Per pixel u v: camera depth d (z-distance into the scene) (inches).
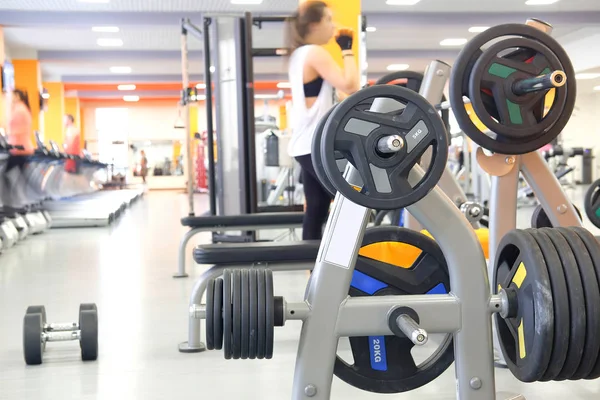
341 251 54.5
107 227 299.6
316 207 122.8
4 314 124.2
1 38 389.1
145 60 505.0
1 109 387.9
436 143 48.8
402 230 62.7
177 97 720.3
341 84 115.8
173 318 118.7
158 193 684.7
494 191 82.3
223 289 53.4
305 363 54.4
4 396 79.7
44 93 515.2
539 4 381.1
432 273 62.4
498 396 74.2
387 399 76.7
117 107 765.9
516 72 65.6
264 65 554.6
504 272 60.1
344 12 187.2
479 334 55.8
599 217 110.9
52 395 79.7
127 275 165.3
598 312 49.7
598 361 51.2
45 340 93.2
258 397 78.0
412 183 53.6
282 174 306.2
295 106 120.3
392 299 55.1
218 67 206.8
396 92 48.3
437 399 76.5
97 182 576.1
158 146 770.2
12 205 262.1
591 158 617.9
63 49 487.8
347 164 54.5
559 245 51.6
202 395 78.9
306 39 118.8
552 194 82.4
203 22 205.3
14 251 217.9
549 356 50.6
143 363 92.1
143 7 366.3
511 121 66.4
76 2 353.7
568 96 66.8
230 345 53.3
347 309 54.5
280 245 97.3
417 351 92.9
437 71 89.2
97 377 86.4
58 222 299.3
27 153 251.8
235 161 209.3
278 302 54.0
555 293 49.9
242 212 202.2
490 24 401.4
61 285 153.0
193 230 155.9
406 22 395.9
